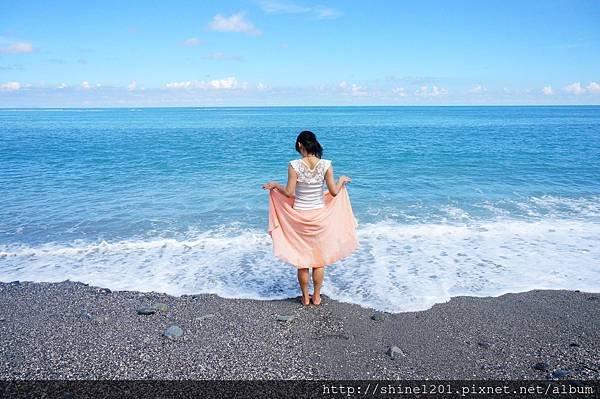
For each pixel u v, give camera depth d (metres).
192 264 7.09
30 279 6.50
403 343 4.57
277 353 4.32
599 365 4.08
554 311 5.37
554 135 34.75
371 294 5.88
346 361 4.18
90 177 14.84
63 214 10.05
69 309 5.43
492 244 7.95
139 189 12.84
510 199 11.50
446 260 7.15
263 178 14.68
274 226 5.31
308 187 5.13
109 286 6.24
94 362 4.10
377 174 15.43
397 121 73.00
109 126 55.00
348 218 5.50
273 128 50.12
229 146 26.12
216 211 10.32
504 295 5.86
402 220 9.52
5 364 4.05
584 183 13.65
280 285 6.26
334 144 27.55
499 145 25.73
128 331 4.79
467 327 4.95
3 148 24.23
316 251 5.29
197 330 4.82
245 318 5.15
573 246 7.81
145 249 7.81
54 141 29.39
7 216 9.88
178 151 23.05
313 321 5.08
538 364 4.08
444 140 30.36
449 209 10.46
